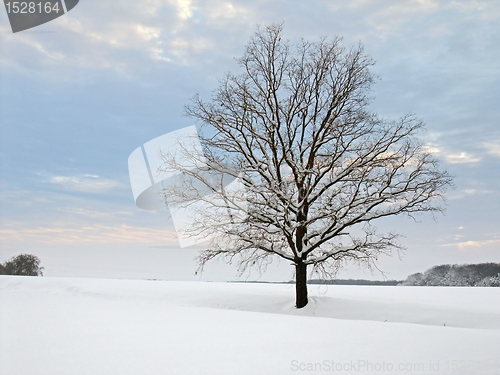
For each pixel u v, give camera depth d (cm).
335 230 1795
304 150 1928
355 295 2292
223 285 2823
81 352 591
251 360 550
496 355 595
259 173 1930
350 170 1834
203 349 618
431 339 724
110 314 1103
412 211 1786
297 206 1828
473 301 2056
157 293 2208
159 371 490
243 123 1933
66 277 3181
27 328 828
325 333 787
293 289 2491
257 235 1836
